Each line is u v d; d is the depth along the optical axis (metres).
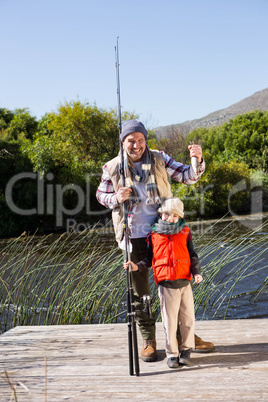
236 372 2.73
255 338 3.32
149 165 2.91
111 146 23.42
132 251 2.98
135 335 2.76
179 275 2.82
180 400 2.41
